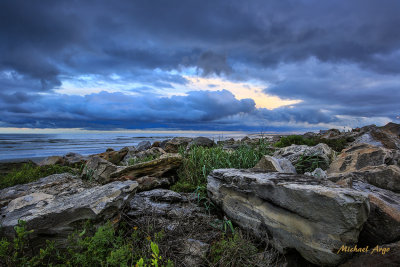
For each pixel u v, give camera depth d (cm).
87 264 266
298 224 288
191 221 404
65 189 509
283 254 305
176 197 473
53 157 1043
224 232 367
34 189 520
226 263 298
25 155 2350
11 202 412
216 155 687
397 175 398
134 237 326
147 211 412
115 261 255
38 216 321
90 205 332
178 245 334
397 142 1073
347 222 247
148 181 554
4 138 5900
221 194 419
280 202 310
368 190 375
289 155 671
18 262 279
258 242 343
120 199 365
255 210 347
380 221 292
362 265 242
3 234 315
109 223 321
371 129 1280
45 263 296
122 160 1066
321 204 264
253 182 353
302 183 316
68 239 309
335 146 1212
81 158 1107
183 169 680
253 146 782
